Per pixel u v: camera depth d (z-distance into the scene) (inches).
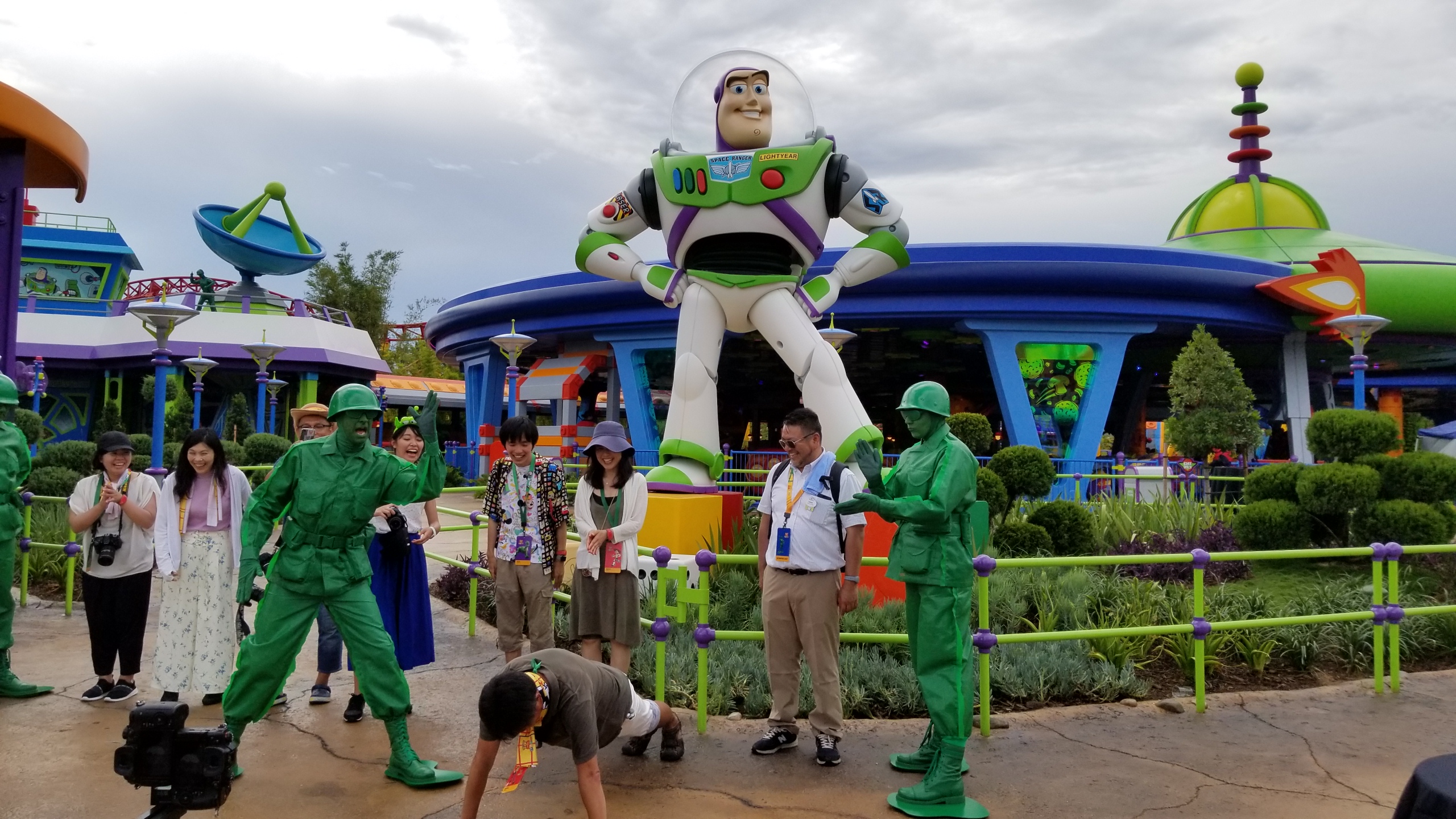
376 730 209.9
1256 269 743.1
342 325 1301.7
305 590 173.9
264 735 204.5
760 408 1257.4
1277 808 169.6
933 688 169.5
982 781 182.4
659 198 370.3
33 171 477.7
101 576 224.7
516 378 709.3
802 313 359.9
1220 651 274.8
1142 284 690.2
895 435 1216.8
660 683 209.5
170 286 1263.5
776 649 194.1
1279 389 856.3
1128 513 450.9
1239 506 444.8
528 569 221.9
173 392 1055.0
